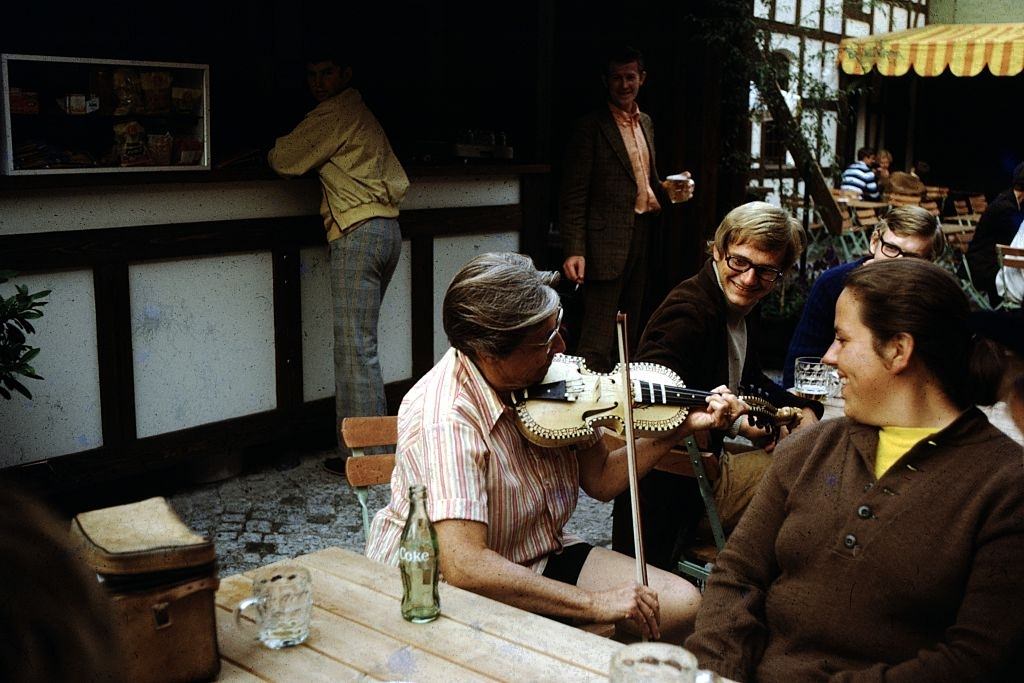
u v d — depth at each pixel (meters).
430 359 5.61
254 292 4.77
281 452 5.19
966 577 1.63
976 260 6.65
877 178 11.95
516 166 5.75
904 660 1.68
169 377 4.51
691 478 2.83
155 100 4.33
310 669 1.59
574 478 2.38
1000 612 1.56
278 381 4.92
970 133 15.24
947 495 1.65
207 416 4.67
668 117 7.33
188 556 1.48
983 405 1.72
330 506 4.50
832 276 3.63
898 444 1.74
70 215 4.09
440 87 6.62
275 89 5.68
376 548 2.24
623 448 2.49
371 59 6.40
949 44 10.55
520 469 2.25
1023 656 1.57
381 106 6.52
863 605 1.71
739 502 2.78
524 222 5.96
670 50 7.26
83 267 4.16
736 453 3.25
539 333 2.10
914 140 15.29
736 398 2.38
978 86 15.01
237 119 5.64
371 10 6.30
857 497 1.75
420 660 1.62
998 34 10.98
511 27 6.54
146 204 4.32
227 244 4.61
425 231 5.42
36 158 4.00
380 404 4.81
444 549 2.01
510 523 2.22
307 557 2.04
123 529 1.55
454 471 2.06
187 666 1.52
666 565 2.88
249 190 4.68
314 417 5.08
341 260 4.66
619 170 6.00
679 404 2.35
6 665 0.42
